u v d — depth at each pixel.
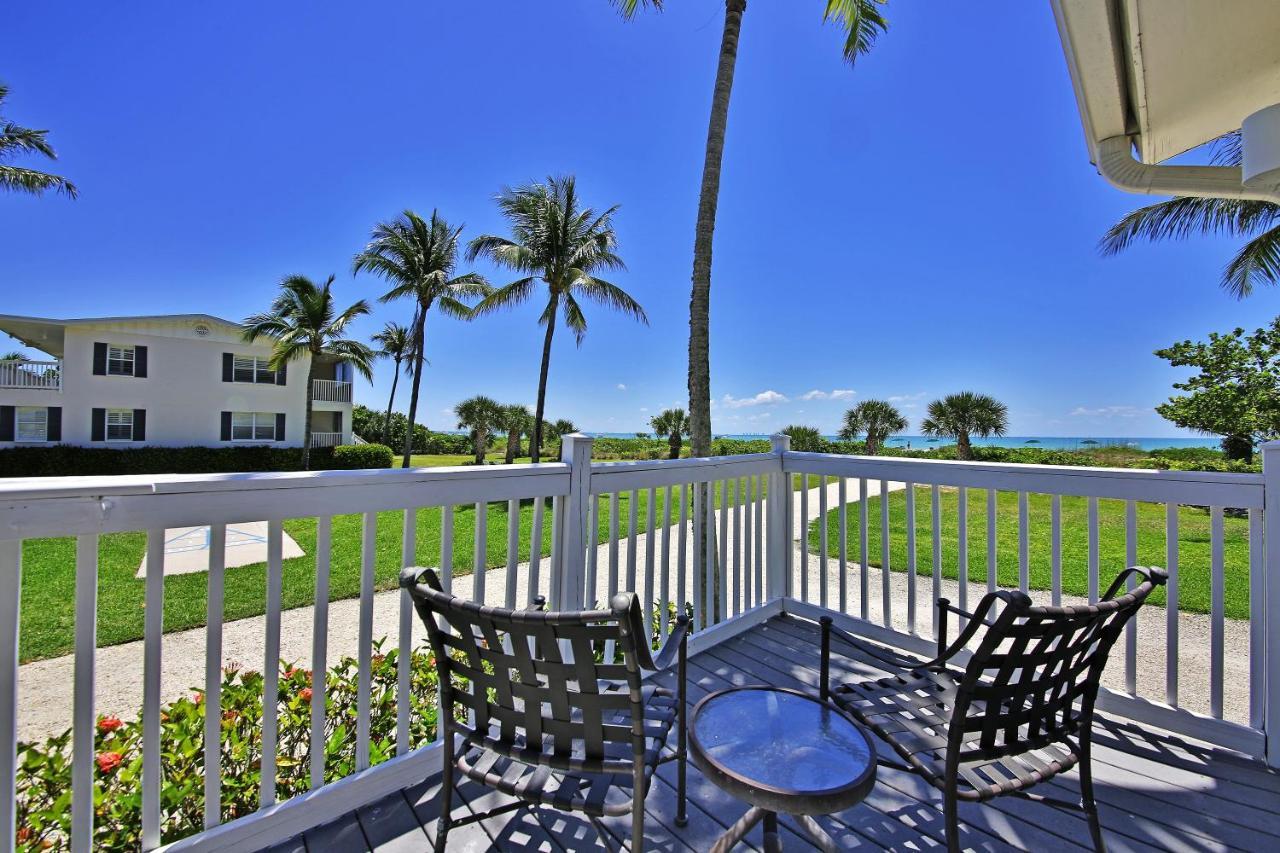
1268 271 7.50
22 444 14.53
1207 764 1.68
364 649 1.49
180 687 3.26
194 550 6.85
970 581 4.71
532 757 1.09
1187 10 1.61
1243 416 8.73
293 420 18.72
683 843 1.38
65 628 4.21
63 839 1.31
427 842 1.37
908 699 1.47
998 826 1.43
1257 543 1.71
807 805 0.99
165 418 16.23
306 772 1.64
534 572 1.79
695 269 4.05
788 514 3.08
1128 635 1.94
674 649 1.41
